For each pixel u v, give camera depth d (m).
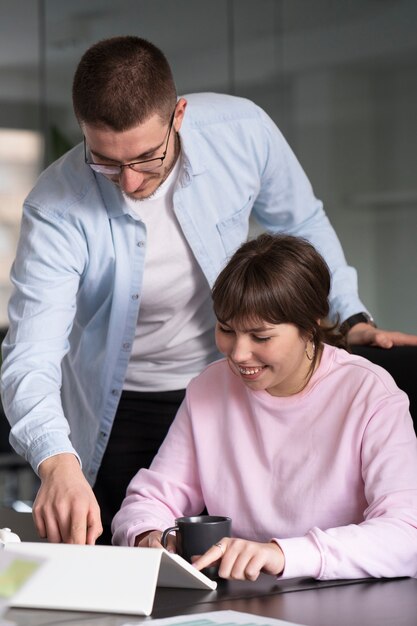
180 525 1.62
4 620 1.37
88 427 2.39
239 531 1.90
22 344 2.03
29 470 4.17
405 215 4.66
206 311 2.33
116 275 2.20
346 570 1.59
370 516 1.70
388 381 1.85
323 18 4.58
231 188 2.27
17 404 1.93
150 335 2.33
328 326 1.99
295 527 1.83
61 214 2.12
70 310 2.11
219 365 2.01
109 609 1.40
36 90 4.20
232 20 4.45
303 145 4.55
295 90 4.55
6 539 1.60
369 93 4.64
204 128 2.24
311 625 1.31
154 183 1.97
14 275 2.12
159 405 2.40
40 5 4.20
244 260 1.76
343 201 4.61
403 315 4.65
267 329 1.74
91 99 1.81
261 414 1.89
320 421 1.85
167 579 1.53
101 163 1.88
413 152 4.68
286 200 2.46
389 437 1.77
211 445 1.96
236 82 4.47
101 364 2.31
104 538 2.05
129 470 2.44
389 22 4.65
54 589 1.44
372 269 4.63
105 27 4.27
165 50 4.35
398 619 1.34
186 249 2.23
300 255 1.79
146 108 1.81
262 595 1.49
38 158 4.22
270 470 1.88
